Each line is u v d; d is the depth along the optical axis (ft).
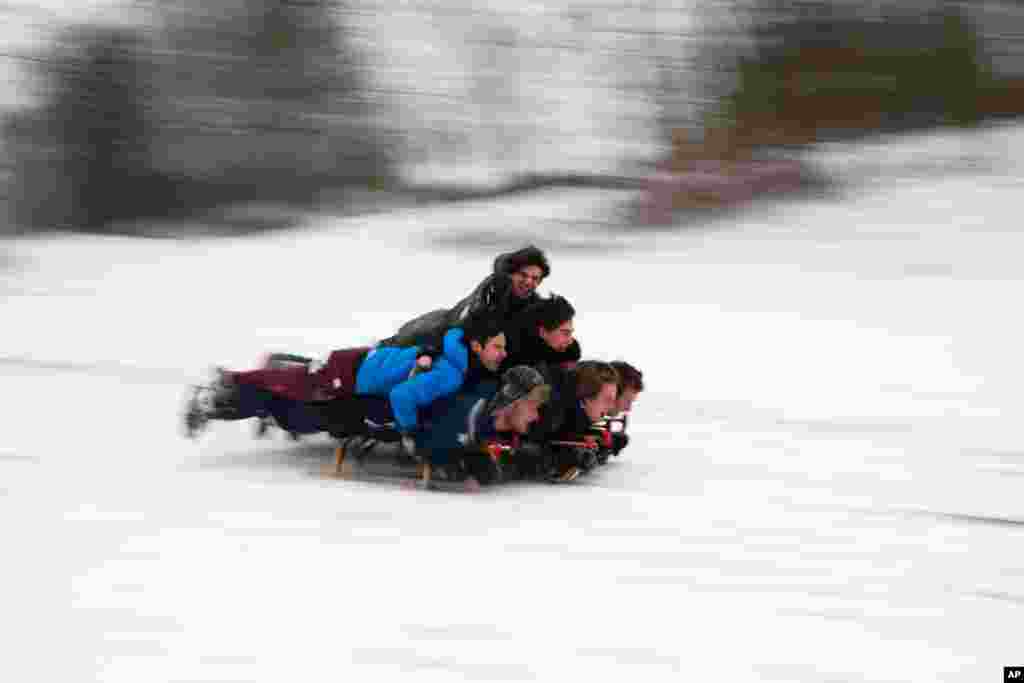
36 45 108.68
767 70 106.93
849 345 53.57
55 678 19.65
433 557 25.61
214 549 25.82
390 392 30.94
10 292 67.92
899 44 106.32
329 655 20.61
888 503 31.04
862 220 81.51
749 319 59.36
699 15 112.16
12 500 29.50
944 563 26.22
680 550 26.63
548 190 94.68
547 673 20.13
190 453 34.99
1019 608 23.56
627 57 109.29
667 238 80.53
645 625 22.26
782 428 39.91
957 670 20.61
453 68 109.40
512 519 28.60
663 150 96.99
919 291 65.00
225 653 20.61
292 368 32.30
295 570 24.59
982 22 107.96
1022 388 45.73
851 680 20.15
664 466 34.83
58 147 98.63
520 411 30.63
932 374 48.11
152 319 60.49
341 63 110.52
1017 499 31.60
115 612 22.25
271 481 31.63
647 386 46.42
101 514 28.32
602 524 28.40
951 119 102.17
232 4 111.14
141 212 96.12
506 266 31.83
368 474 32.73
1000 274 68.44
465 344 30.50
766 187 88.28
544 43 112.88
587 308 62.64
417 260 77.36
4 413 40.14
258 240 86.38
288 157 99.45
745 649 21.31
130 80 104.94
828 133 99.60
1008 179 88.74
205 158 99.86
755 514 29.71
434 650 20.88
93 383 45.57
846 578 25.07
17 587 23.45
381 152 101.86
